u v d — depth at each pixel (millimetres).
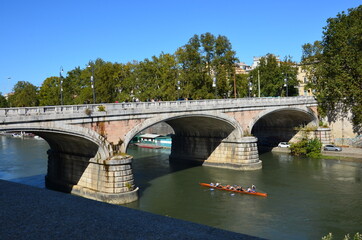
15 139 98125
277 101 55469
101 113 32594
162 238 11109
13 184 19062
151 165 54688
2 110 26312
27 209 14398
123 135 34750
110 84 72250
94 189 34438
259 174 46469
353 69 56750
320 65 62844
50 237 11383
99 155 33625
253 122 51406
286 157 59125
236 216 30766
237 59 67812
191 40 67125
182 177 45719
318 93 64938
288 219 29812
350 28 56594
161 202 34781
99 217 13312
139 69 69938
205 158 54031
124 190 33500
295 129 64750
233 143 50000
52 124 29266
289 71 76062
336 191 37594
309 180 42688
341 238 25672
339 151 58031
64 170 39062
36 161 58125
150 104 37312
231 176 45531
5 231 11969
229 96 77125
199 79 64812
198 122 49844
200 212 31875
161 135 80312
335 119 63594
